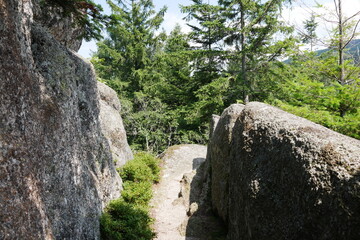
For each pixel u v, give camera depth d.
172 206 9.45
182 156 14.44
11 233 2.87
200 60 18.25
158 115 19.92
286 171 3.55
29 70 4.15
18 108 3.52
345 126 5.98
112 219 6.36
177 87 22.16
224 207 7.07
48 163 4.18
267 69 15.72
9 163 3.12
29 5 4.60
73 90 5.72
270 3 13.62
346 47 6.94
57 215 4.13
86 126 6.59
